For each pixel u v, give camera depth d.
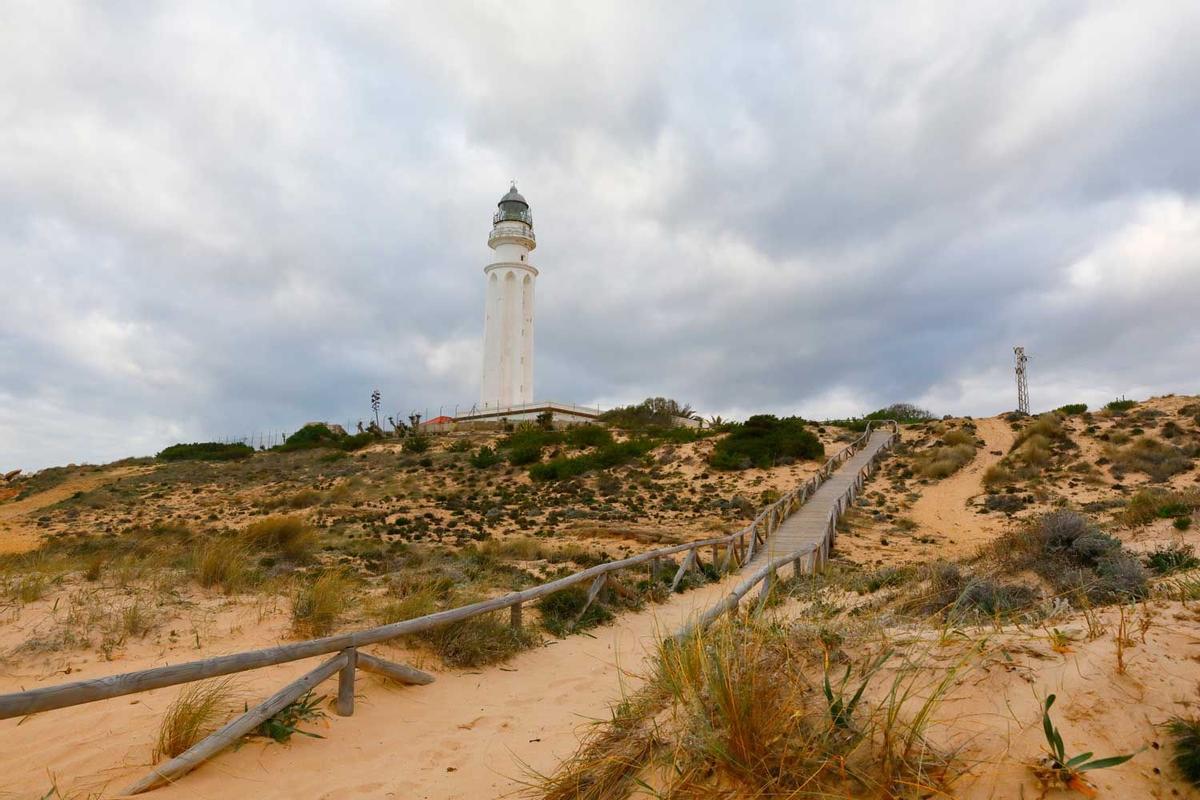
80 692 3.29
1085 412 36.34
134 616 6.86
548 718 5.14
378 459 44.09
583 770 3.35
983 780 2.34
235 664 4.00
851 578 9.84
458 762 4.21
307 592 7.80
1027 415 38.56
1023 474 27.58
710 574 13.62
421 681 5.67
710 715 3.02
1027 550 8.34
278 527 16.36
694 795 2.68
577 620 8.64
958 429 37.16
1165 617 3.32
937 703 2.82
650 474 33.62
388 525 24.73
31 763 3.87
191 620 7.27
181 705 4.28
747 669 3.08
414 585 9.07
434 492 33.62
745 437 36.97
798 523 20.77
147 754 3.99
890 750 2.51
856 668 3.35
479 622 6.97
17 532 31.12
